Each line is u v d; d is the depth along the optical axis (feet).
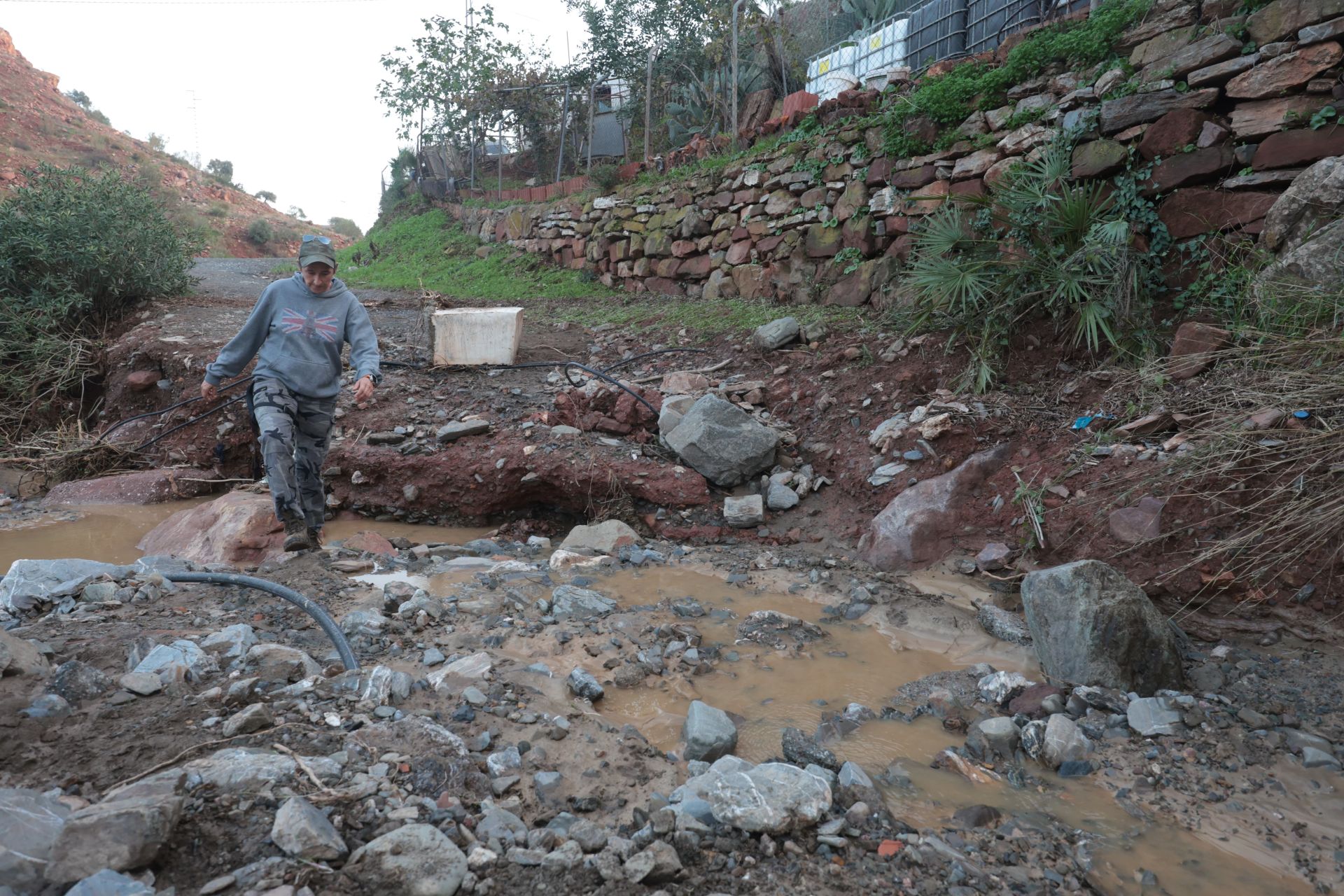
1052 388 17.61
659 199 38.96
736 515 17.34
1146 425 14.52
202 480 21.43
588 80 63.82
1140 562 12.51
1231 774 8.62
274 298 14.74
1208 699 10.00
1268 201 16.75
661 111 58.08
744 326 27.07
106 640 9.74
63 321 30.04
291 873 5.85
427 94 70.85
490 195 62.90
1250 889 6.98
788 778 7.68
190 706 8.24
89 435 24.57
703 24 56.24
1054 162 20.44
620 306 35.81
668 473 18.52
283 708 8.39
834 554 15.88
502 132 70.74
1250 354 14.79
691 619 12.82
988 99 23.39
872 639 12.28
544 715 9.04
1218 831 7.75
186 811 6.41
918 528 14.96
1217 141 17.70
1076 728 9.27
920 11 31.94
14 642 8.60
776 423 20.31
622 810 7.47
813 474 18.53
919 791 8.32
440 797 7.16
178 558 14.80
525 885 6.19
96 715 7.93
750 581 14.64
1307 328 14.33
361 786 7.06
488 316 25.11
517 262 50.14
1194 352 15.74
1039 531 13.75
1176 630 11.55
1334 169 15.14
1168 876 7.13
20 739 7.41
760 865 6.74
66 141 168.45
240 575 12.82
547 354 27.14
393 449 20.01
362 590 13.06
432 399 22.88
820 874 6.70
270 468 14.01
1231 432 13.05
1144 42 19.66
